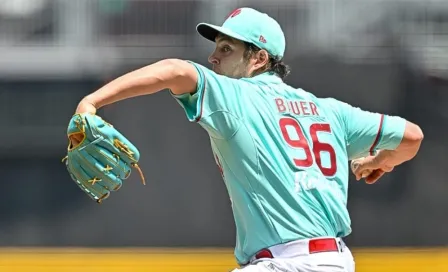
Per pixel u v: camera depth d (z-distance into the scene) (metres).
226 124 13.91
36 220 42.88
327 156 14.73
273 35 15.26
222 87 13.93
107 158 13.12
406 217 42.50
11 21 46.50
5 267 35.62
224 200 42.69
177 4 45.97
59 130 44.47
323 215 14.30
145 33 46.00
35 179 43.31
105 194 13.56
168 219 42.53
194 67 13.66
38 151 43.84
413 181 42.69
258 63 15.26
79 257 37.88
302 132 14.61
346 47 46.00
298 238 14.05
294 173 14.23
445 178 42.75
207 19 46.25
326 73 45.56
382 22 46.28
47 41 46.38
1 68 45.22
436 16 46.16
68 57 45.72
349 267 14.52
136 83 13.07
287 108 14.67
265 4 46.56
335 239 14.34
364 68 45.62
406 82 45.41
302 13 46.50
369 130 15.69
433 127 44.38
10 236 42.75
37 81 45.16
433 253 38.44
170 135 43.16
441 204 42.72
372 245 42.22
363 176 17.31
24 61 45.50
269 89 14.77
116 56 45.84
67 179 43.41
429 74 45.38
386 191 42.47
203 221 42.50
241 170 14.09
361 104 45.53
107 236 42.34
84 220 42.69
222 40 15.34
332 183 14.64
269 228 14.10
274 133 14.29
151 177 42.88
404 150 16.20
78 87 45.31
